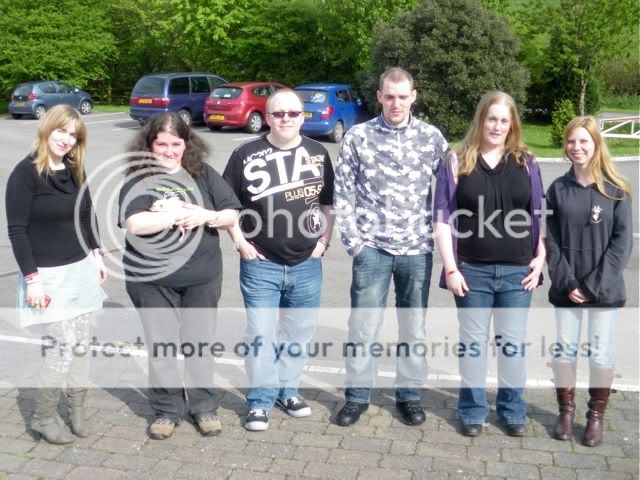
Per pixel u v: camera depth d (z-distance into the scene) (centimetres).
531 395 465
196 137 404
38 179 372
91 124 2431
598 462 383
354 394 431
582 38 2330
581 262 392
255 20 2866
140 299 399
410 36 2086
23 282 379
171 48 3241
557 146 1894
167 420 414
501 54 2062
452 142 2041
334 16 2520
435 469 376
